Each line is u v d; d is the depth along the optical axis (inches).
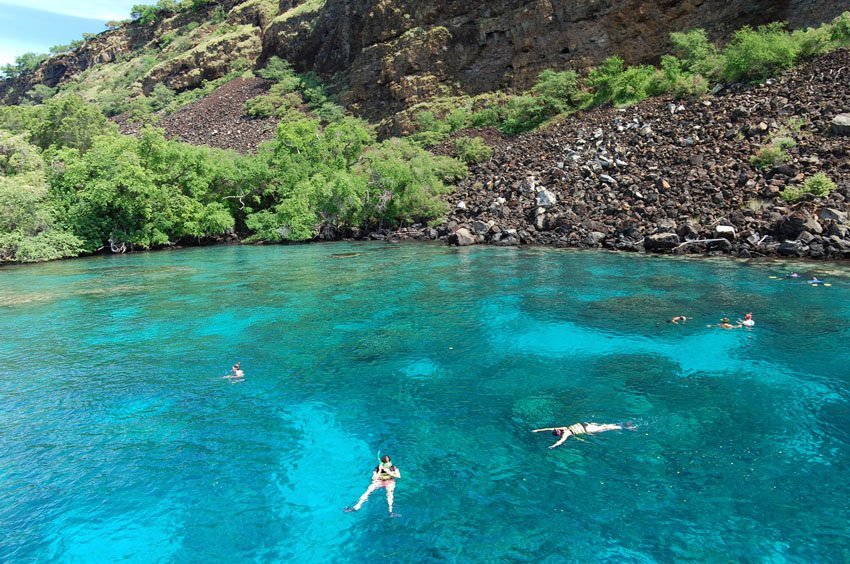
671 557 243.6
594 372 452.8
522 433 359.9
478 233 1169.4
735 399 393.7
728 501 281.0
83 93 3722.9
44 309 707.4
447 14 1964.8
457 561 246.7
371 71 2161.7
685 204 957.2
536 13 1739.7
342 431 369.7
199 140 2321.6
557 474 311.1
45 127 1961.1
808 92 1056.2
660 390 414.3
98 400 422.0
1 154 1574.8
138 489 307.1
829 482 293.0
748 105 1105.4
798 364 444.8
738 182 952.9
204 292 786.8
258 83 2677.2
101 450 349.4
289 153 1557.6
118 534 270.8
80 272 1029.2
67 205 1395.2
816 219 819.4
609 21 1608.0
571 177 1183.6
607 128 1296.8
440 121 1833.2
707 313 577.6
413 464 327.0
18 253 1197.7
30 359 514.6
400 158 1491.1
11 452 346.3
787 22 1325.0
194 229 1441.9
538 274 802.2
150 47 4077.3
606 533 261.1
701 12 1480.1
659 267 795.4
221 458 338.6
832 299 597.9
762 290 645.3
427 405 405.1
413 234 1315.2
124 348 543.2
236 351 527.8
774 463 313.1
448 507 285.3
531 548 253.0
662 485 296.7
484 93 1860.2
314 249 1234.0
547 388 426.9
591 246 997.2
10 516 284.5
